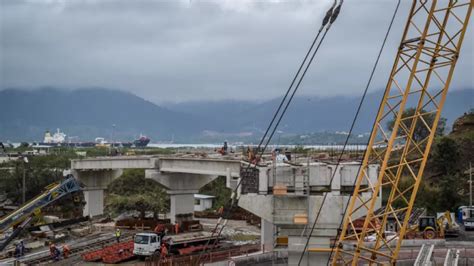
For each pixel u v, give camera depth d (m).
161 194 119.25
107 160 105.25
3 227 70.62
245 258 59.47
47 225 88.12
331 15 40.12
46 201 74.81
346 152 82.31
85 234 87.12
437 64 40.94
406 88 41.28
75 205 117.81
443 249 64.88
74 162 110.06
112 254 66.19
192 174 101.38
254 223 101.25
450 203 99.56
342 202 46.78
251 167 54.94
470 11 40.12
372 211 41.19
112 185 126.94
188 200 101.00
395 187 42.16
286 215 47.66
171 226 88.69
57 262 65.56
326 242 47.16
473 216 81.94
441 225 73.00
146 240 65.88
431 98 41.69
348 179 48.38
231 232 90.00
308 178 48.38
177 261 59.00
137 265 62.03
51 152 194.38
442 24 40.69
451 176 106.50
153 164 97.69
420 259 51.84
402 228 41.41
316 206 47.28
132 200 108.25
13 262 62.91
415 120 41.75
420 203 99.31
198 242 71.50
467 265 57.00
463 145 117.25
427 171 113.56
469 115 137.00
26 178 126.75
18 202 125.38
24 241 79.06
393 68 42.06
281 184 48.78
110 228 94.38
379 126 42.50
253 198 48.59
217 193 134.00
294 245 47.78
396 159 85.88
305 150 103.25
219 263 56.88
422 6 41.06
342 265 46.66
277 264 59.03
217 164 84.19
